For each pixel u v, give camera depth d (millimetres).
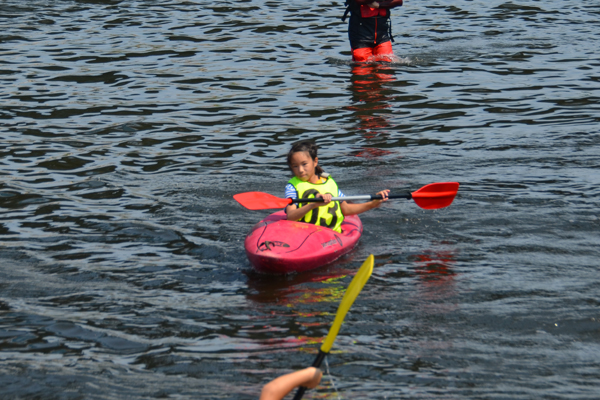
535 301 9133
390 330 8430
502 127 17531
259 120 18406
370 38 23984
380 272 10234
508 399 6832
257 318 8836
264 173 14812
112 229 11883
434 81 21672
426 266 10414
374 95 20422
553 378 7246
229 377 7383
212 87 21344
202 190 13797
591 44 25625
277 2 33812
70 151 16062
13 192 13539
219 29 28688
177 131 17562
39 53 25016
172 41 26812
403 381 7215
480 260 10555
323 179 11594
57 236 11594
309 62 24047
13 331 8516
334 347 8008
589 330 8328
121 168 15039
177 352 7961
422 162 15258
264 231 10781
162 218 12406
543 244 11055
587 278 9812
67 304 9273
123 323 8727
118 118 18531
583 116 18172
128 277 10148
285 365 7613
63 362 7770
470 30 28297
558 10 31547
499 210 12555
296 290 9719
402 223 12180
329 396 6922
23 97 20219
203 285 9914
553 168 14594
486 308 8977
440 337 8227
